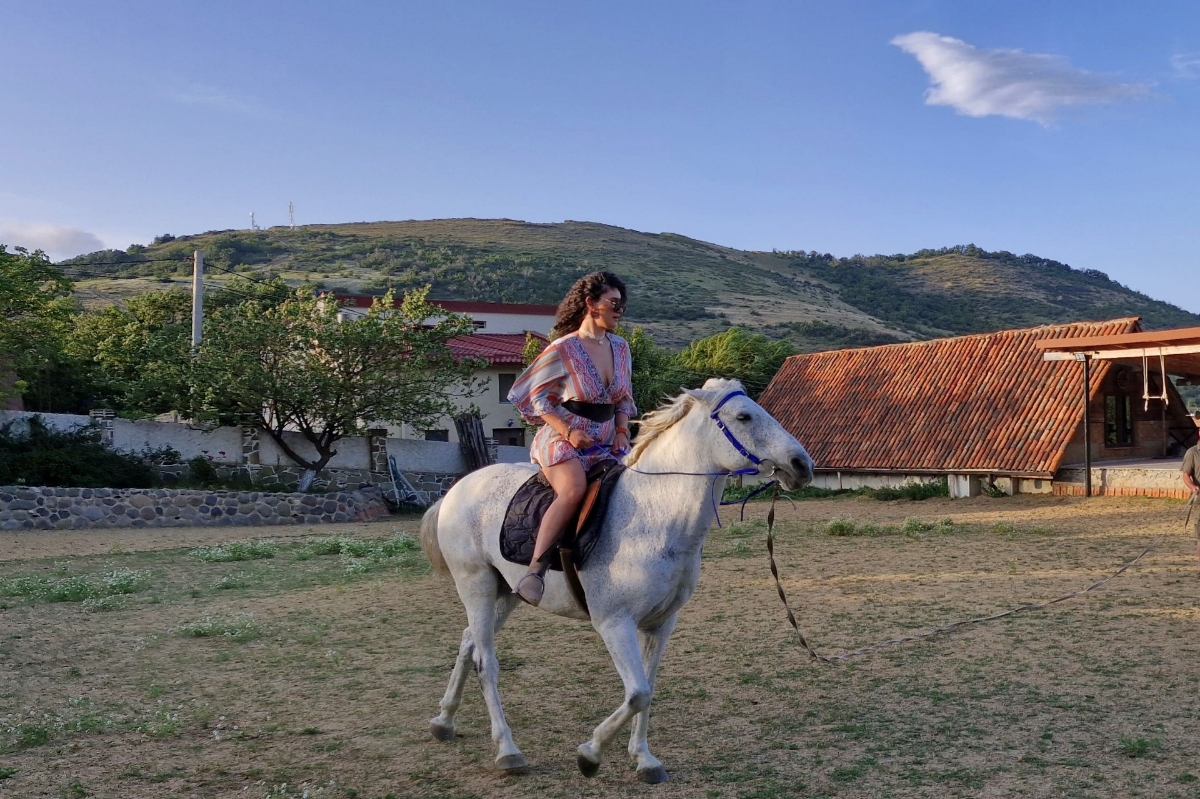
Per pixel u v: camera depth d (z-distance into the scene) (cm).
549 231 16850
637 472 511
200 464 2570
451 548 576
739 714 622
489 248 13950
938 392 2616
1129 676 670
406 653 842
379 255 12250
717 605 1015
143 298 4425
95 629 981
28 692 731
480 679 554
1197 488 1115
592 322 523
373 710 665
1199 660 705
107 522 2212
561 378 519
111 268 10600
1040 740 545
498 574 570
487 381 3030
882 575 1170
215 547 1764
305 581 1320
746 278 13600
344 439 2816
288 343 2575
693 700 659
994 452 2262
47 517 2148
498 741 536
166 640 918
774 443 471
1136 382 2455
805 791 482
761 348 3834
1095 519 1723
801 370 3122
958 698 636
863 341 8219
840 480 2608
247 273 10306
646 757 512
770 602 1018
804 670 726
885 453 2503
